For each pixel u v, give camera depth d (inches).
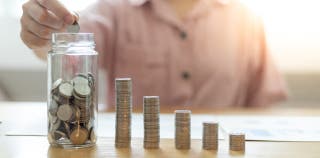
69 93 30.6
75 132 30.7
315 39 83.8
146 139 31.4
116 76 64.8
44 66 83.5
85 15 62.8
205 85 63.4
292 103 83.4
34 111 47.9
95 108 31.8
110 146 31.9
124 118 31.5
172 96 62.9
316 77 83.4
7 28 83.9
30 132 36.4
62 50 30.8
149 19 64.8
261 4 83.7
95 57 31.7
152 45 64.0
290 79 83.5
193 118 44.4
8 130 37.2
